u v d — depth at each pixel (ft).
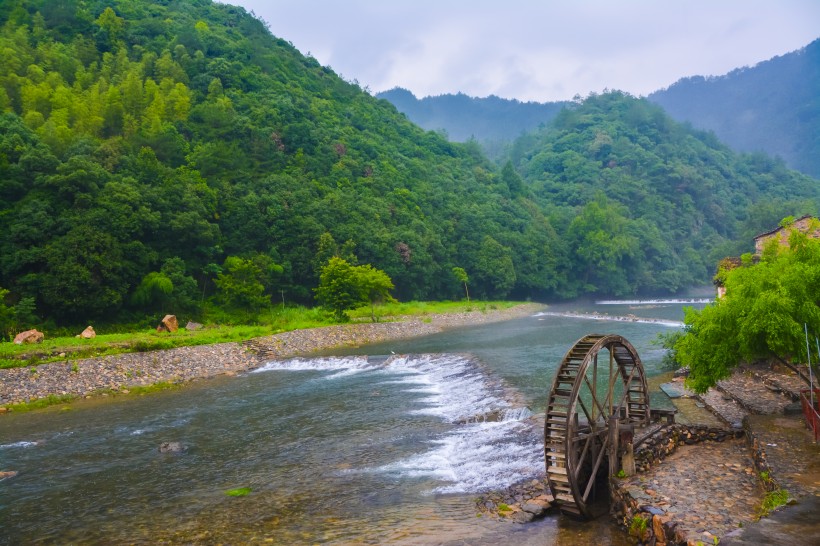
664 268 450.30
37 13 315.17
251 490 55.01
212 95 322.34
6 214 173.58
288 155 312.71
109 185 196.75
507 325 220.02
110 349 129.29
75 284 164.45
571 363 50.11
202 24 394.11
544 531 43.14
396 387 104.53
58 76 269.44
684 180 575.38
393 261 279.08
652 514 38.19
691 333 67.62
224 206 248.11
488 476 55.57
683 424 57.72
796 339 52.65
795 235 62.44
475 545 41.11
